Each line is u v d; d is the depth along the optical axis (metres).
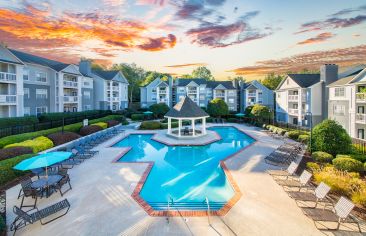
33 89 33.78
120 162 16.09
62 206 8.62
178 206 10.11
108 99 54.81
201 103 66.62
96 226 7.95
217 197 11.19
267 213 8.80
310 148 17.72
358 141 20.98
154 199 10.97
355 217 8.37
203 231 7.66
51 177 10.91
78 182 12.12
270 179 12.59
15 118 24.80
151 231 7.67
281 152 18.20
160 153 20.98
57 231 7.67
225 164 15.68
